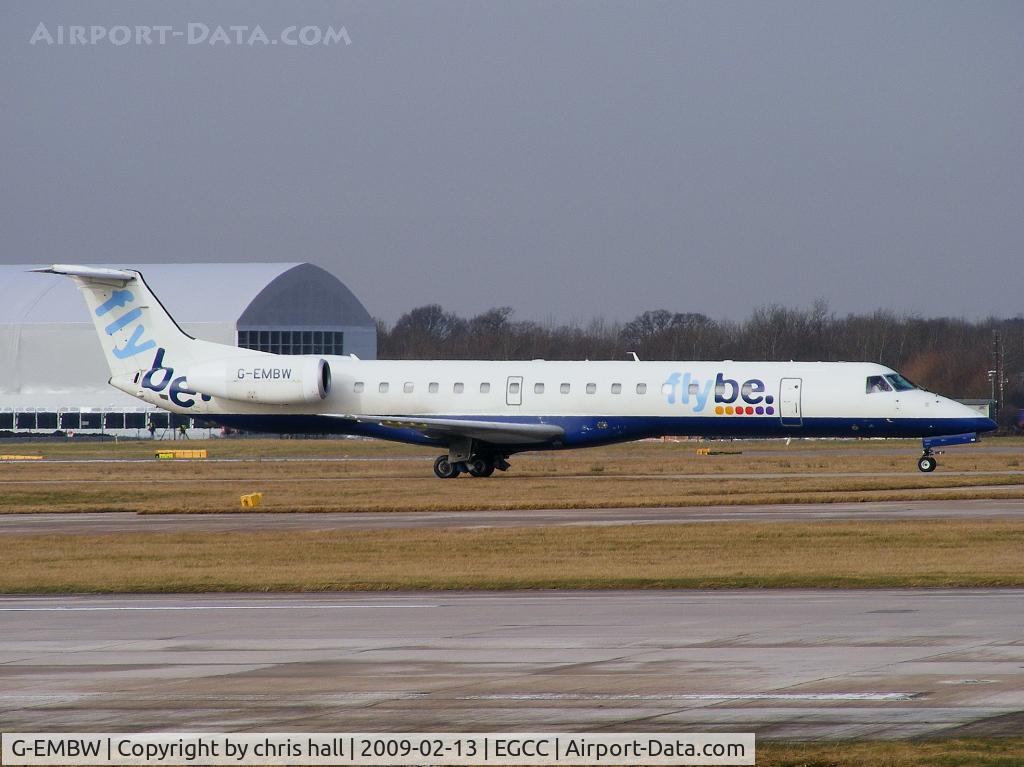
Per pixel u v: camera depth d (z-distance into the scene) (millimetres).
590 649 64312
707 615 74938
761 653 62688
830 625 70625
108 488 185125
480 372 198875
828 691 54500
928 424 189375
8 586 92188
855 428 191250
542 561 101875
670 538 114625
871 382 190625
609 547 109438
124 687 56969
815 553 104125
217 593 89000
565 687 55844
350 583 90688
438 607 80000
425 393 199125
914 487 172125
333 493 172000
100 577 96750
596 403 193875
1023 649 63156
